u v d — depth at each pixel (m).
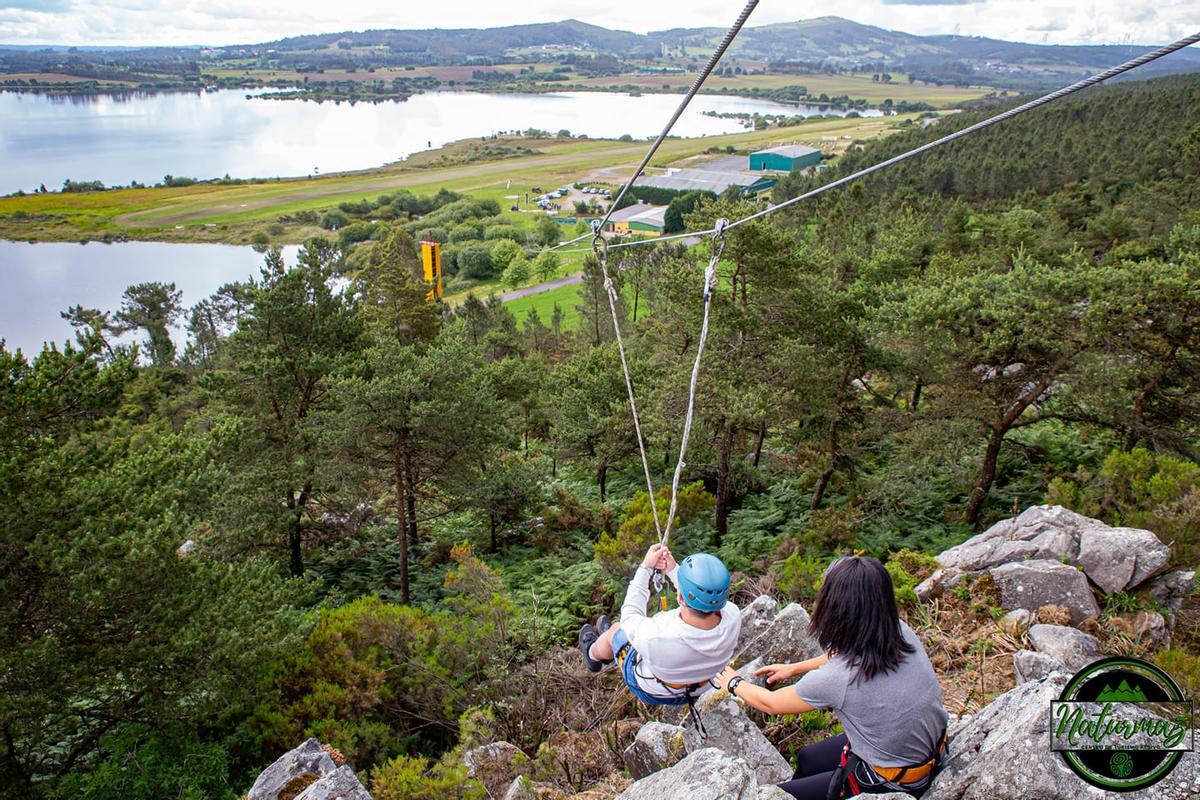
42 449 11.42
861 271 29.67
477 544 25.17
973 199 87.56
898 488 18.92
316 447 21.75
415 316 37.88
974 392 18.27
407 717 12.47
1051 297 16.78
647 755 5.96
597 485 31.30
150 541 11.25
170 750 11.23
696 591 3.82
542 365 46.97
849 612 3.48
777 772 5.17
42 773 11.57
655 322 26.00
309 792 6.80
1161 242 33.44
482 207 192.50
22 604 11.27
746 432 23.36
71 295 143.25
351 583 23.23
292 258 171.25
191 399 42.38
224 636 11.82
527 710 9.62
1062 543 9.63
